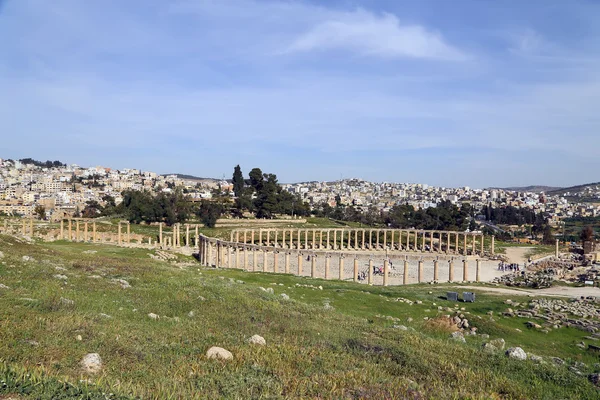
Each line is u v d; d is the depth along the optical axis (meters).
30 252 47.94
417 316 45.12
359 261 131.88
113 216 182.88
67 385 13.99
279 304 36.28
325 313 35.59
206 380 17.16
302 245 167.00
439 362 23.64
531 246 179.00
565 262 119.00
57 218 179.50
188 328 24.89
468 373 22.25
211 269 74.88
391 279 101.94
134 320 25.00
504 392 20.67
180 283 38.31
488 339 37.62
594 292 72.38
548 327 44.25
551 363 26.98
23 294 25.48
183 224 172.62
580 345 38.50
